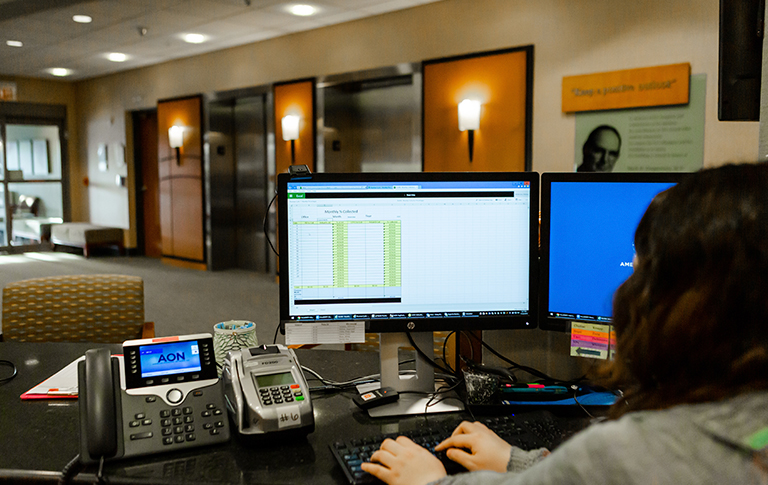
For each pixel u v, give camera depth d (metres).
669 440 0.48
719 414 0.48
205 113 7.43
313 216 1.23
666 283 0.54
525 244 1.27
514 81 4.70
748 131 3.64
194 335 1.15
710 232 0.51
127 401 1.02
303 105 6.31
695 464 0.46
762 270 0.49
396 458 0.88
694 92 3.83
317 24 5.97
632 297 0.58
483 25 4.88
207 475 0.93
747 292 0.49
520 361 1.40
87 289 2.08
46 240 9.85
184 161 7.80
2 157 9.29
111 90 9.16
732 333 0.50
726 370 0.50
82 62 8.11
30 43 6.88
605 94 4.21
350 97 6.22
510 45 4.73
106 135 9.41
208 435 1.03
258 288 6.38
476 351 1.50
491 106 4.86
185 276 7.18
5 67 8.51
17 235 9.56
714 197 0.52
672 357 0.53
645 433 0.49
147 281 6.80
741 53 1.16
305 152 6.37
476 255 1.27
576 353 1.25
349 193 1.23
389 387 1.27
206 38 6.61
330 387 1.33
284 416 1.03
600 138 4.29
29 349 1.63
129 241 9.20
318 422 1.15
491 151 4.91
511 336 1.41
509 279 1.28
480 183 1.25
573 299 1.26
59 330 2.03
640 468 0.47
